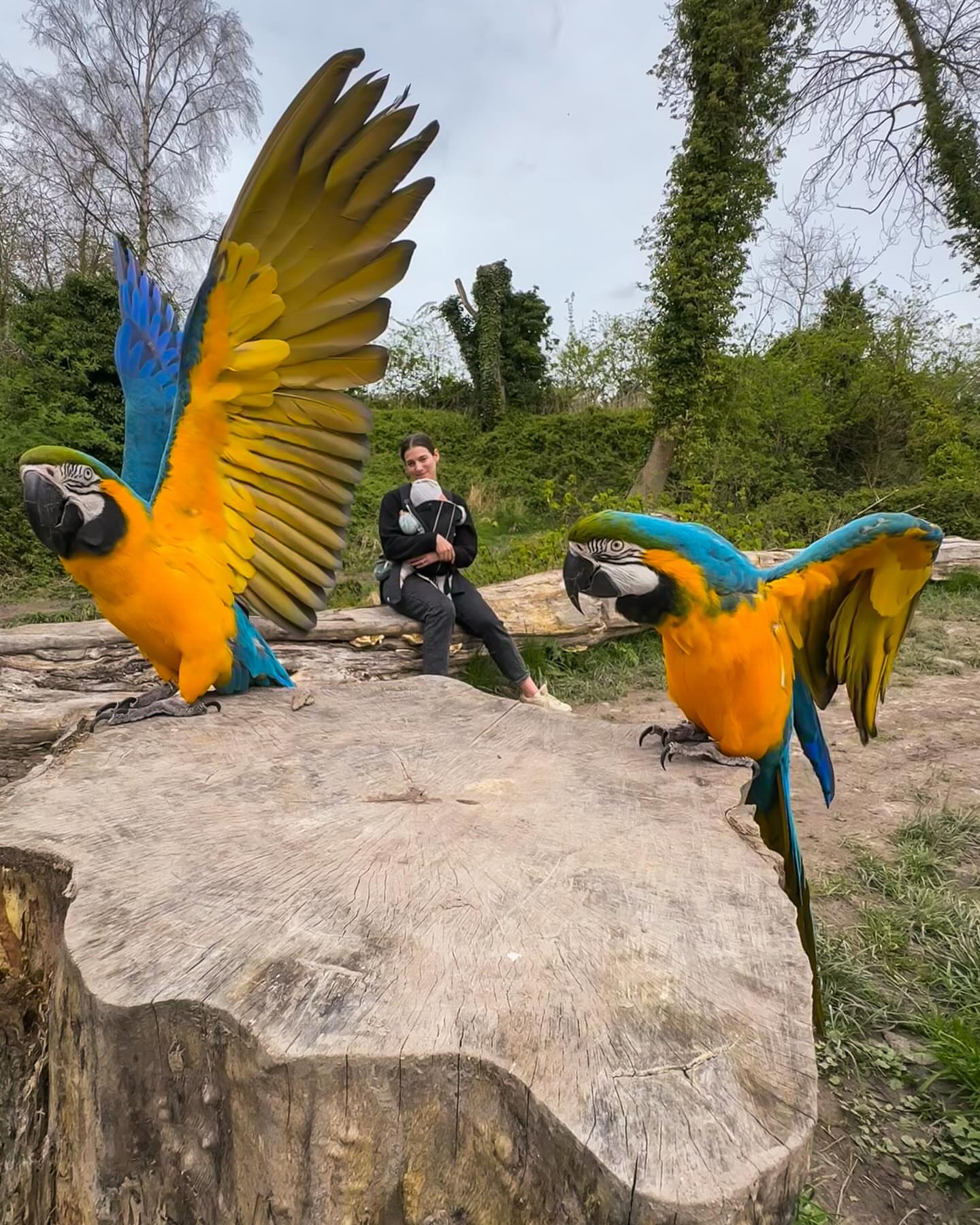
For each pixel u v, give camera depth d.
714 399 12.56
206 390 2.07
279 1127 0.97
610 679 5.29
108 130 16.20
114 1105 1.07
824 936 2.60
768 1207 0.80
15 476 9.86
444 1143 0.96
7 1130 1.49
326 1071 0.94
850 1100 2.04
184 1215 1.10
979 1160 1.84
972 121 12.02
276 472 2.27
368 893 1.28
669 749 1.87
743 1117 0.85
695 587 1.69
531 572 7.11
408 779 1.74
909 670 5.65
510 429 16.92
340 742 1.95
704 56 11.26
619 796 1.67
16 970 1.52
